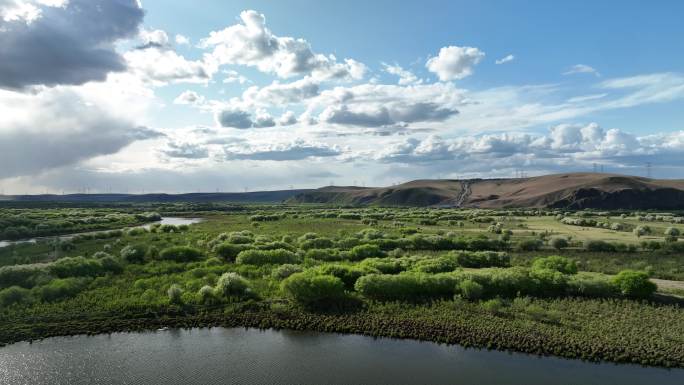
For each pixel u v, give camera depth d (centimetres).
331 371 2959
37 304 3947
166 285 4556
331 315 3866
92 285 4553
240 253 5944
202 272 5128
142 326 3650
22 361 3047
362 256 6366
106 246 7038
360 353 3222
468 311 3919
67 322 3653
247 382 2812
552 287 4428
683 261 6350
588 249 7450
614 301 4178
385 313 3909
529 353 3203
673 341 3316
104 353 3188
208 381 2816
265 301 4175
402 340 3438
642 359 3072
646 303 4125
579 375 2903
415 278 4403
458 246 7519
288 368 2997
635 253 7106
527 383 2808
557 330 3500
